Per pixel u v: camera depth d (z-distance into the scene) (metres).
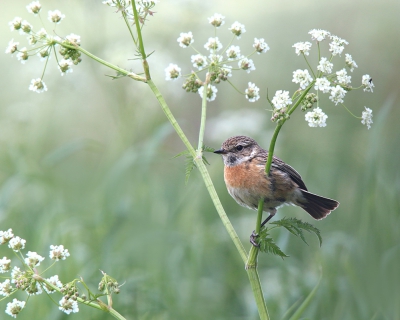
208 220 12.66
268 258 11.41
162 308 9.93
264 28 21.77
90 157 18.23
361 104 17.05
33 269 6.04
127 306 9.78
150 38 16.56
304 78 6.03
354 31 19.81
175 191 13.37
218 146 14.88
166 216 12.74
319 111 5.84
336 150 13.66
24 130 15.44
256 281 6.10
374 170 10.45
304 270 10.80
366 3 20.81
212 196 6.34
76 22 16.28
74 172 16.73
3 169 14.38
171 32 16.12
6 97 18.92
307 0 22.72
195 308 10.37
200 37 20.94
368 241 10.08
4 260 5.99
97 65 14.67
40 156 16.72
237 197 8.86
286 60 19.78
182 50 19.48
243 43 21.33
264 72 19.73
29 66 15.95
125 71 6.65
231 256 11.56
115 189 11.89
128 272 10.67
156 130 12.89
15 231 12.34
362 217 10.43
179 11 15.85
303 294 9.77
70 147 13.02
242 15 23.02
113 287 6.09
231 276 11.16
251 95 6.93
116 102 14.60
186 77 7.09
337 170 13.23
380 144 11.46
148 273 10.66
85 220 11.62
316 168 13.37
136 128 14.38
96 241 11.34
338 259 10.41
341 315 9.48
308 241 11.58
